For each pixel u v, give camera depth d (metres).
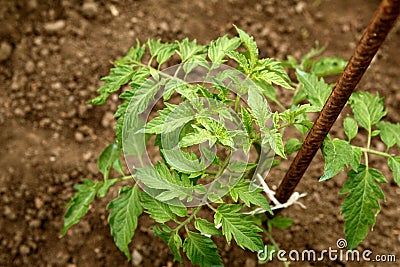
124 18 0.89
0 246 0.78
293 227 0.78
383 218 0.79
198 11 0.89
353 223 0.64
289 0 0.90
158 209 0.60
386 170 0.81
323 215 0.79
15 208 0.79
